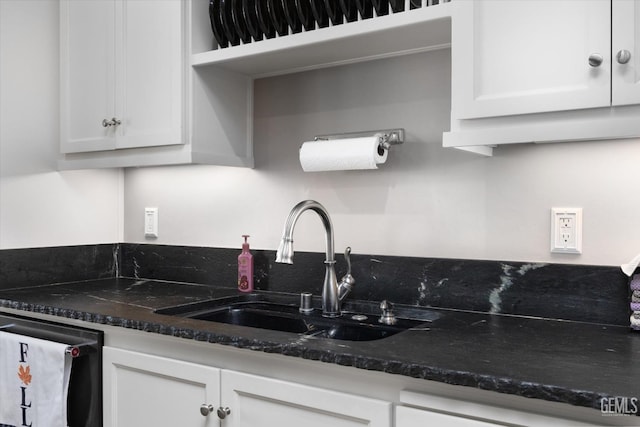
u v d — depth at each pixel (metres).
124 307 1.68
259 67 1.89
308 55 1.73
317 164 1.68
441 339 1.26
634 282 1.35
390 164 1.76
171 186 2.28
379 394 1.14
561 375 0.98
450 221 1.66
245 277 1.99
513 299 1.55
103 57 2.00
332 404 1.17
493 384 0.97
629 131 1.13
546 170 1.52
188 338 1.35
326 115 1.89
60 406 1.56
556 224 1.50
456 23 1.32
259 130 2.04
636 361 1.08
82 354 1.58
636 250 1.40
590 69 1.15
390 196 1.76
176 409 1.42
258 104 2.04
